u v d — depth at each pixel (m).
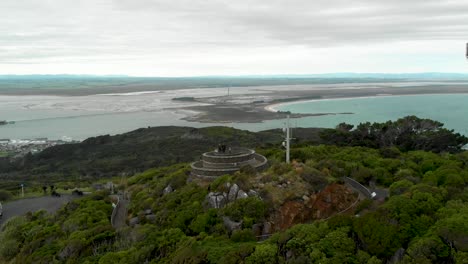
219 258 31.80
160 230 41.03
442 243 28.94
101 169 117.44
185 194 47.22
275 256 31.00
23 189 84.31
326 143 84.44
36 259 39.66
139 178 72.06
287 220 39.44
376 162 55.75
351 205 42.38
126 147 146.12
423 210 34.19
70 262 37.59
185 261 32.47
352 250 30.47
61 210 56.66
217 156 54.28
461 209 33.44
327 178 46.34
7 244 47.59
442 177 45.59
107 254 36.72
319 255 30.00
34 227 50.50
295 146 77.94
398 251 29.92
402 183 43.62
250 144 128.50
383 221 32.16
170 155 129.00
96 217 49.84
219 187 45.28
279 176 45.59
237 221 39.34
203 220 40.22
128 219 48.59
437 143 76.12
